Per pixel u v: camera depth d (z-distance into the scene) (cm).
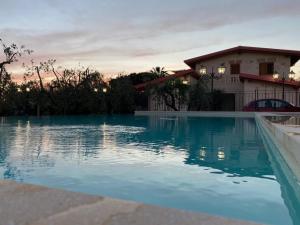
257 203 379
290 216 332
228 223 138
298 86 2573
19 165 642
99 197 176
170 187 462
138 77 3875
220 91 2847
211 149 845
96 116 2869
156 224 139
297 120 1186
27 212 156
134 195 425
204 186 464
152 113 2698
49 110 3194
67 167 618
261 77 2680
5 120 2312
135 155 755
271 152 789
